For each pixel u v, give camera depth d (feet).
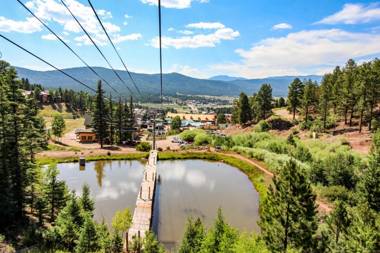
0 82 106.42
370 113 250.78
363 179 105.50
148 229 100.32
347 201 126.62
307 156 207.92
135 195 152.66
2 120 104.22
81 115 601.62
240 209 139.23
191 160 261.03
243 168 220.43
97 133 304.50
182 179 193.77
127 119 324.39
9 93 107.65
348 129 262.06
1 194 96.68
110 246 81.46
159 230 115.14
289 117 365.61
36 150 123.44
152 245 79.36
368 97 242.99
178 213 132.87
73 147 281.33
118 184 172.86
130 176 193.36
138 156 256.32
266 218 86.99
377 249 66.44
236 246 69.56
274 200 82.84
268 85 375.86
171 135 427.74
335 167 148.66
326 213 116.57
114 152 269.03
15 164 106.63
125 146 307.58
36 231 88.43
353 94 260.83
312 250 75.72
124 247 88.33
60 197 109.81
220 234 74.23
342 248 73.77
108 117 305.12
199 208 140.15
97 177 188.96
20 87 112.78
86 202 104.99
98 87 286.25
